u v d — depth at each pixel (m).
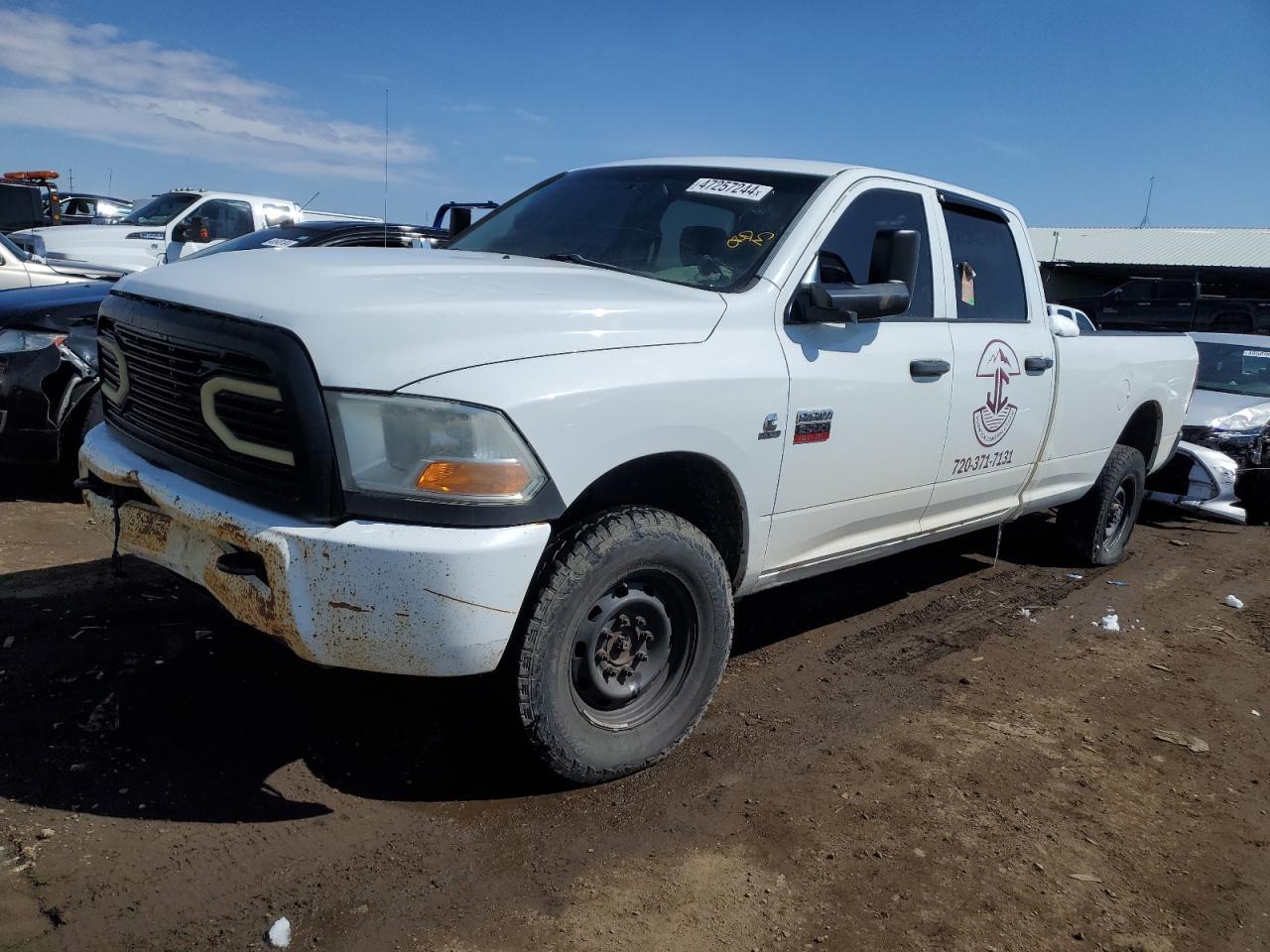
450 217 5.20
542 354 2.78
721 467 3.26
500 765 3.22
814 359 3.55
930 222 4.38
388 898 2.52
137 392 3.16
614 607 3.03
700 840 2.91
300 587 2.56
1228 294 28.58
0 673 3.46
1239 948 2.66
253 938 2.34
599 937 2.46
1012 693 4.26
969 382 4.37
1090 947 2.61
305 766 3.10
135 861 2.56
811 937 2.53
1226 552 7.42
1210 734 4.03
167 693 3.46
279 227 9.74
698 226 3.85
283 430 2.59
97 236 13.46
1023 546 6.84
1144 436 6.50
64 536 4.99
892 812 3.17
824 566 4.01
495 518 2.61
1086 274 30.56
